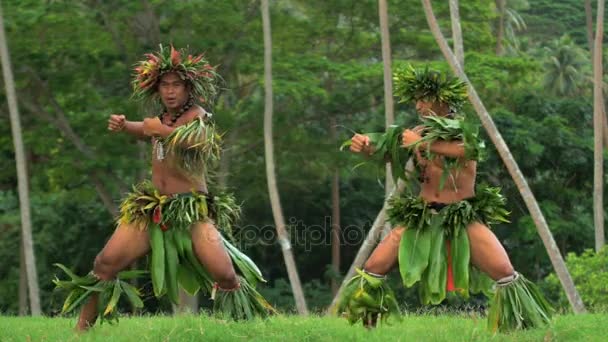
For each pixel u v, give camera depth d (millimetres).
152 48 36812
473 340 9961
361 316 10594
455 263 10094
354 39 40625
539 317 10211
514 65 38750
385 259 10430
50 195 44656
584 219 45375
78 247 47406
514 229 46031
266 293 45781
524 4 61062
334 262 46250
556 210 45062
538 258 44531
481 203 10125
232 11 36656
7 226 47281
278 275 49750
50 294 45875
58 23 35812
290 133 39281
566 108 47844
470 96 27500
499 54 47312
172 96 10211
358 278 10625
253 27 38062
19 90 37656
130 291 10414
